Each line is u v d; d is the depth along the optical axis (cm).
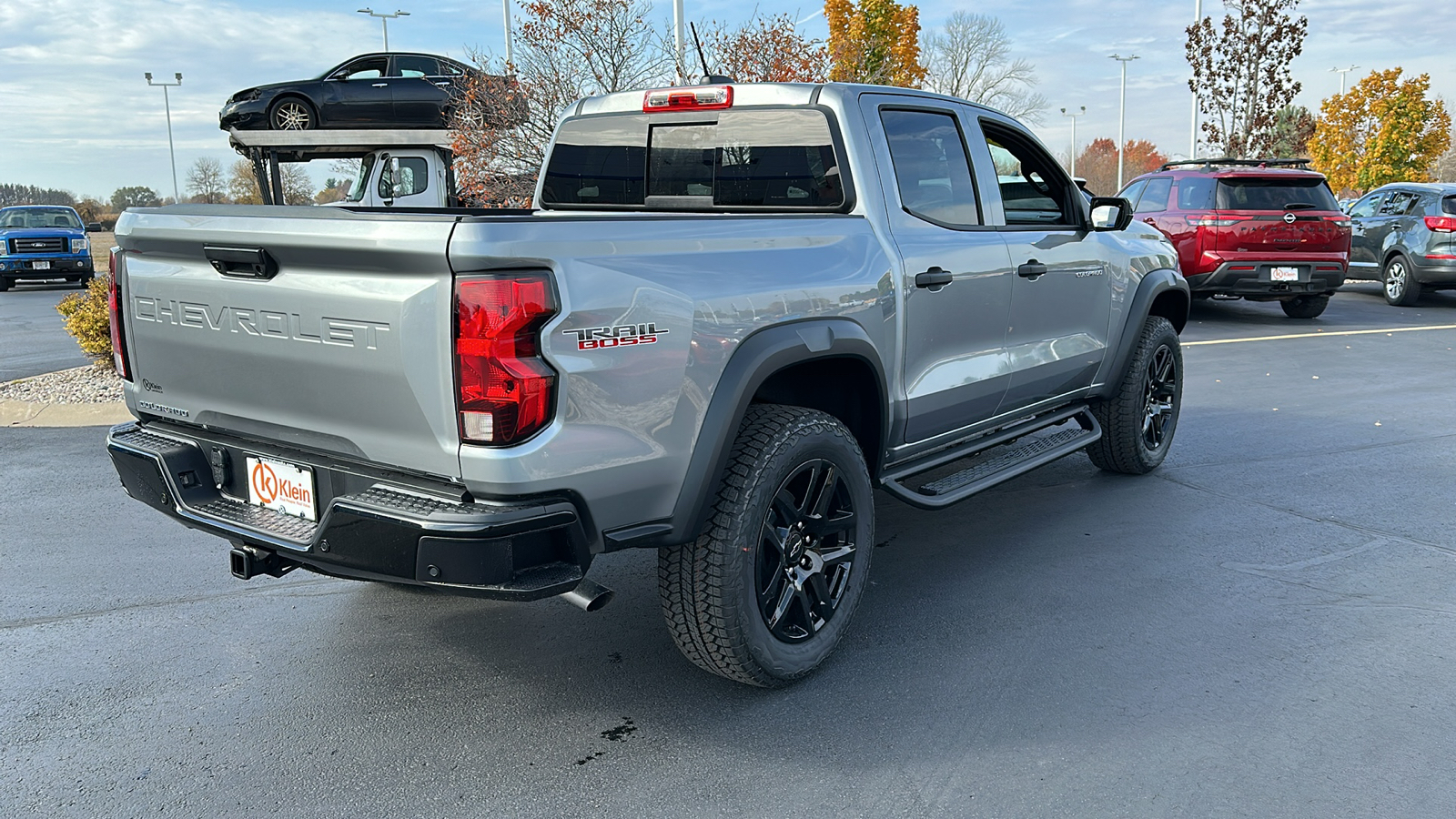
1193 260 1205
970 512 513
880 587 412
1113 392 533
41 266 2152
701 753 288
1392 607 383
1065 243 467
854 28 2267
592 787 271
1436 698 312
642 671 340
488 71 1211
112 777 276
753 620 303
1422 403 757
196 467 318
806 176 376
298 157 1634
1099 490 548
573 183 457
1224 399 783
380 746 293
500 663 346
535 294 246
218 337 296
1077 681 327
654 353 271
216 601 403
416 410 255
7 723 306
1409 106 3069
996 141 446
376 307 256
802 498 327
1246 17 2002
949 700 316
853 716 307
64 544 468
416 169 1492
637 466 273
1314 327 1211
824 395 365
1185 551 448
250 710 314
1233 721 300
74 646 360
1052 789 267
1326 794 262
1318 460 602
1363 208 1552
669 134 418
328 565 282
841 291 331
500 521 247
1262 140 2044
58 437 687
